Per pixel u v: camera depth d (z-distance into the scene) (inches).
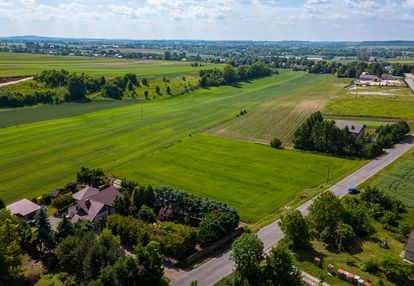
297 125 5767.7
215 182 3570.4
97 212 2736.2
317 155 4387.3
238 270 2014.0
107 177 3567.9
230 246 2501.2
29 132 5123.0
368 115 6328.7
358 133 4626.0
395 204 2915.8
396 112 6481.3
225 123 5880.9
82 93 7736.2
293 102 7662.4
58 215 2896.2
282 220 2477.9
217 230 2491.4
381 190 3314.5
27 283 2079.2
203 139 4965.6
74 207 2945.4
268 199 3225.9
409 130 5216.5
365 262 2197.3
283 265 1977.1
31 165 3919.8
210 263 2301.9
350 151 4407.0
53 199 3075.8
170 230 2556.6
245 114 6530.5
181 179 3629.4
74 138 4913.9
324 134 4466.0
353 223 2586.1
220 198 3230.8
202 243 2463.1
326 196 2581.2
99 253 2079.2
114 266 1973.4
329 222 2529.5
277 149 4603.8
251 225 2785.4
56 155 4242.1
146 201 2901.1
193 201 2797.7
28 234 2425.0
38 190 3326.8
